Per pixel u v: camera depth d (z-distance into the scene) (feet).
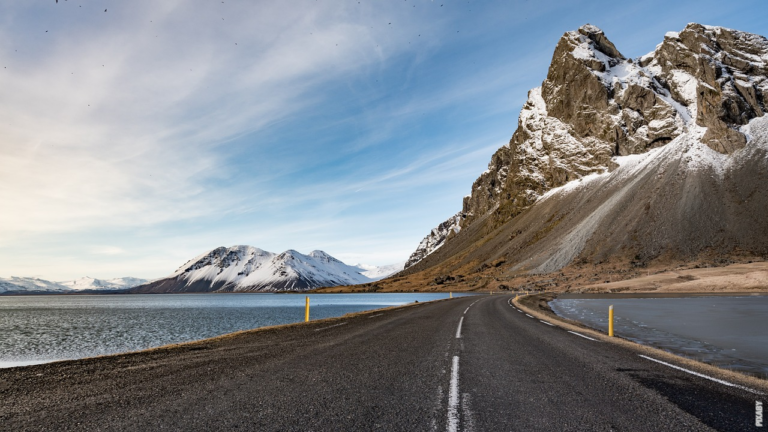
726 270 268.82
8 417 17.01
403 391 21.15
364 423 16.12
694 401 19.79
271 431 15.20
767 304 121.39
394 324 61.46
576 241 434.71
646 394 20.98
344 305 282.36
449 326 57.93
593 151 604.49
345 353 33.78
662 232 377.91
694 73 587.27
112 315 249.34
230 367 27.68
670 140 535.60
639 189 456.04
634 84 602.85
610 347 38.91
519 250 521.65
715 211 373.61
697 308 108.17
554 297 198.49
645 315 89.35
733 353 40.22
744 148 433.48
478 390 21.45
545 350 36.06
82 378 24.50
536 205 620.90
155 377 24.63
